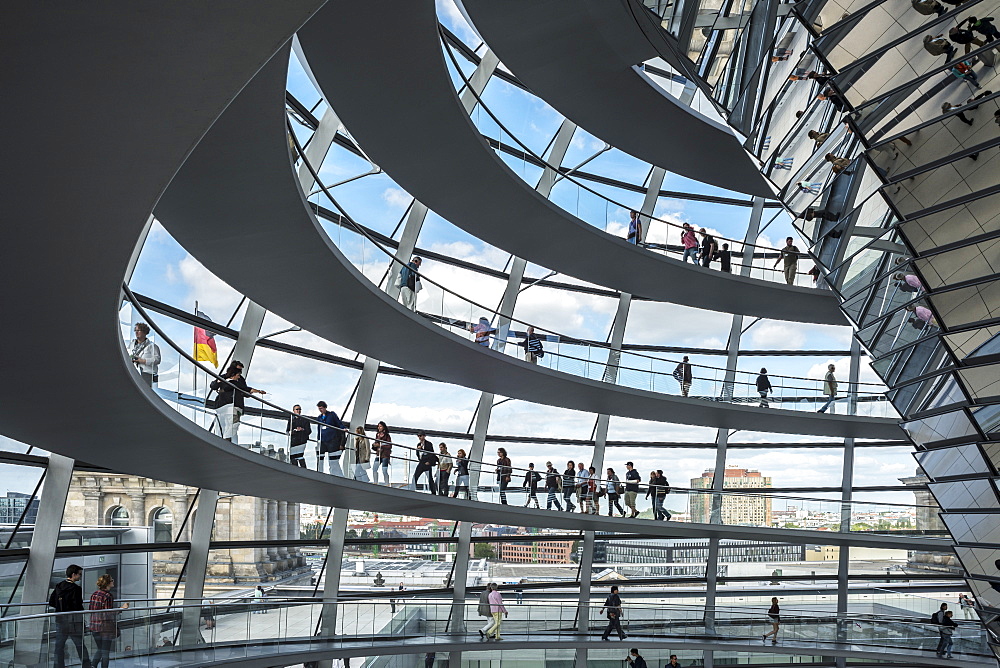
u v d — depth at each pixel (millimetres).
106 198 5832
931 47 8352
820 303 26281
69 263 6723
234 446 13570
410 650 21172
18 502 14398
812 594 28703
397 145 16375
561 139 25109
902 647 24672
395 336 18734
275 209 12555
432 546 24453
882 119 9266
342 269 15039
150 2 4133
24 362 8734
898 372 11453
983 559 11086
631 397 24125
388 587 23484
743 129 12906
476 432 24938
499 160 17375
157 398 10750
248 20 4305
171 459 13695
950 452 10922
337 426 17500
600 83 19594
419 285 18484
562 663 26438
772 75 11086
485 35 17359
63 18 4199
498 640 22734
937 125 8766
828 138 10383
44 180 5590
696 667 27875
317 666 22000
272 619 17828
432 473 19781
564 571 26609
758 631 25203
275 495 18266
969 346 9758
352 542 23000
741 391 25875
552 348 22500
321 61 13398
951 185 8977
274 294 16094
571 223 20562
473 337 20031
